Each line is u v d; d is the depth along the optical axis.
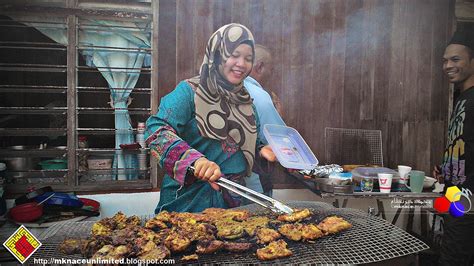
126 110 2.59
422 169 2.93
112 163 2.60
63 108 2.50
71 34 2.46
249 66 2.68
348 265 1.65
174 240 1.75
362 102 2.84
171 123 2.56
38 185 2.49
